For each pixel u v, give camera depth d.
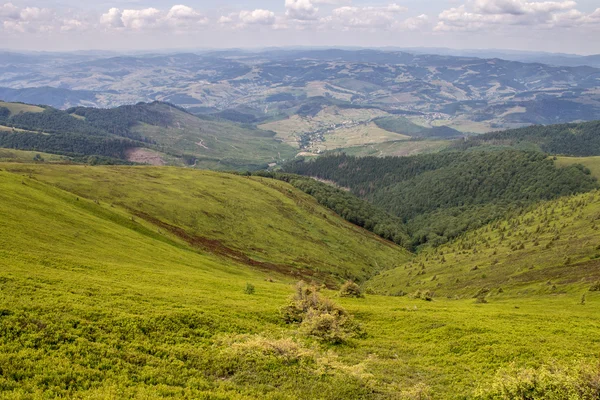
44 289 35.31
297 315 43.94
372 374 31.03
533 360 34.97
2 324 26.72
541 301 72.31
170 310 37.25
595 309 60.66
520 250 135.50
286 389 26.78
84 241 65.75
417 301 67.00
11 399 19.47
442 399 28.23
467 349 38.19
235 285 59.69
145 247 78.00
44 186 91.19
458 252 174.50
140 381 24.36
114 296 38.16
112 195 130.12
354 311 48.88
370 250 196.62
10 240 51.66
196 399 22.98
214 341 32.72
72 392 21.48
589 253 100.19
